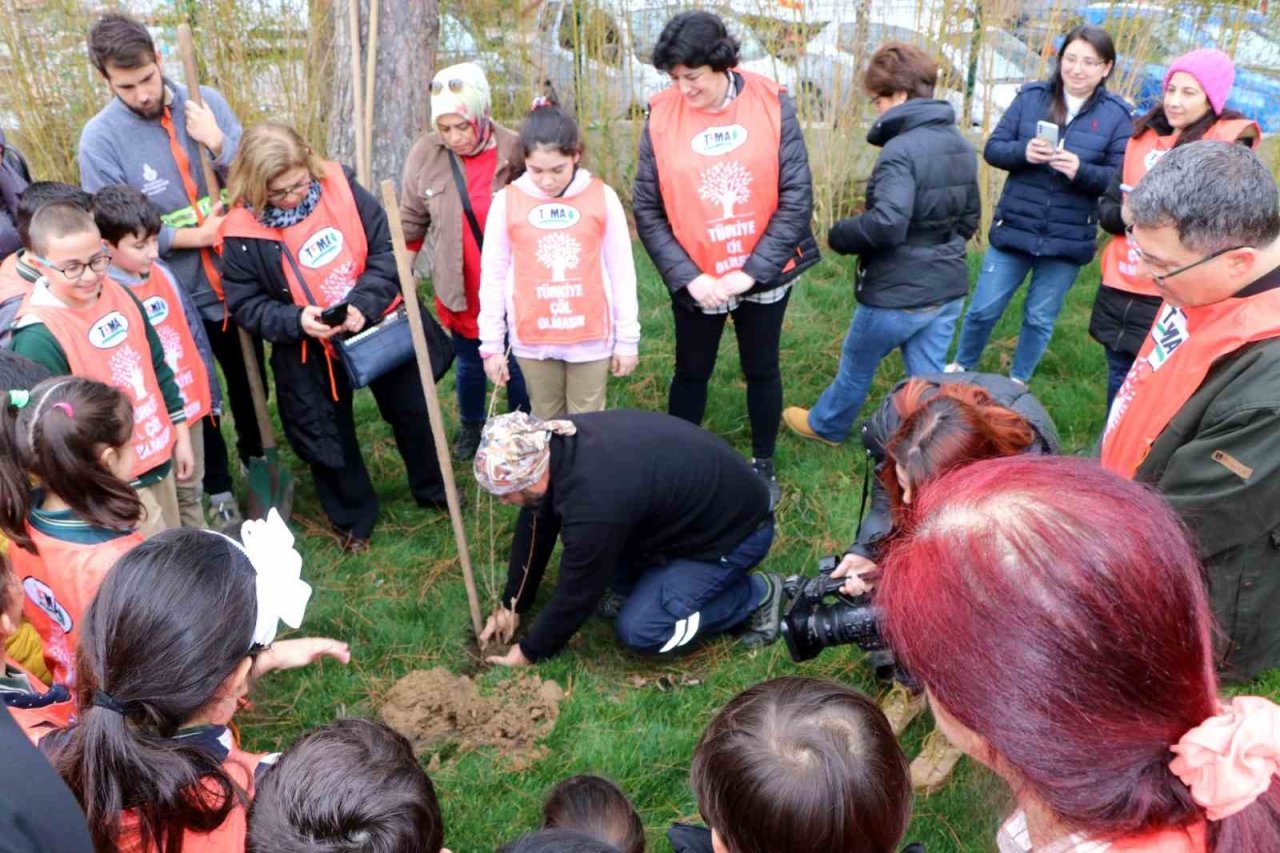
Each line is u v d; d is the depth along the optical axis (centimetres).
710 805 145
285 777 152
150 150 384
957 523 93
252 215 351
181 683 163
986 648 86
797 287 595
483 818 285
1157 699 84
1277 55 576
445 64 657
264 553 200
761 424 421
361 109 432
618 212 377
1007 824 108
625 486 298
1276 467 213
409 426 404
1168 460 235
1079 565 85
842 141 621
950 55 605
